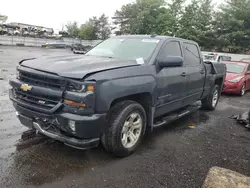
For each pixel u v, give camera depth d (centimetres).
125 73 336
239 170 348
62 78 294
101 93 299
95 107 299
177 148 410
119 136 337
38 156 342
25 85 323
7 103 596
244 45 2920
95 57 410
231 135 496
